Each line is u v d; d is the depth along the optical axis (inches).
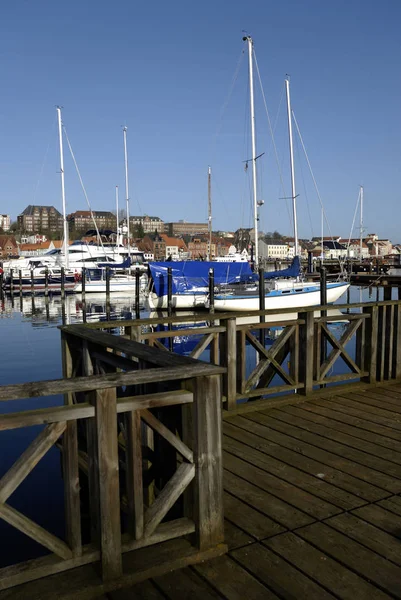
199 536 116.0
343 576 109.8
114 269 1537.9
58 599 99.3
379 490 150.9
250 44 1090.7
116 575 105.9
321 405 238.5
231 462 172.4
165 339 783.1
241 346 230.4
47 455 263.6
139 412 109.7
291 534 126.9
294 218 1341.0
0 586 100.0
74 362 197.6
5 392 93.4
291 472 163.9
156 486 143.4
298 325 246.5
